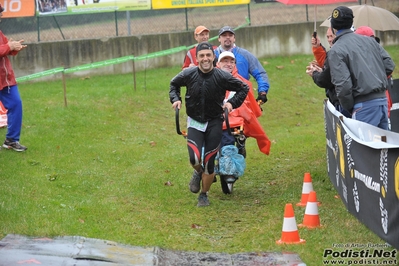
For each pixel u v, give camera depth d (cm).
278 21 2306
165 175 1068
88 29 2158
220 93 869
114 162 1143
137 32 2195
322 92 1972
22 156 1114
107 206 878
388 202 647
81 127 1403
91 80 2019
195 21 2248
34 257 662
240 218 854
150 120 1580
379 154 670
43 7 2102
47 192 920
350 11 859
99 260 670
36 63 2061
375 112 851
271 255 695
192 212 879
